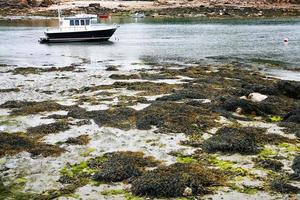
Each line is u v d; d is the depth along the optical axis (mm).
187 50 50031
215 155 15078
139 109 21547
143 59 43500
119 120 19406
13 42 61812
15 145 16281
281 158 14711
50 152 15570
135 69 36594
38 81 31109
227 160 14586
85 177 13438
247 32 71000
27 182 13195
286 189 12219
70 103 23453
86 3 128125
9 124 19500
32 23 94500
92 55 47719
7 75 34062
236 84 28297
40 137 17469
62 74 34344
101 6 122562
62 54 49219
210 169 13695
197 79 30312
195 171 13266
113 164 13977
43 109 21688
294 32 69125
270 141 16406
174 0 131125
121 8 120500
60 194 12289
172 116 19359
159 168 13609
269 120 19516
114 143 16609
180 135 17359
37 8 121625
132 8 120312
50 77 32875
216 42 57656
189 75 32500
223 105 21281
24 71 35781
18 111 21531
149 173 13078
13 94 26531
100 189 12539
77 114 20438
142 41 60969
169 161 14602
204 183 12609
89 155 15383
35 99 25031
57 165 14500
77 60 44000
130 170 13477
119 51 50656
